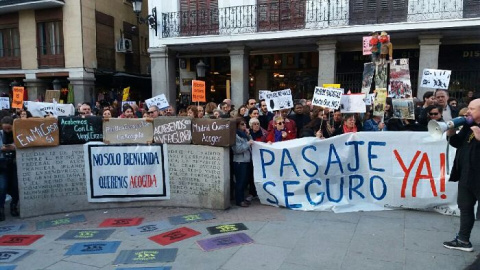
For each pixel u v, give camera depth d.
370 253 4.19
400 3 12.26
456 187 5.23
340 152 5.74
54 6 17.95
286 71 16.28
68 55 18.08
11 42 19.33
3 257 4.34
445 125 3.84
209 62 17.39
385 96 6.23
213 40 14.31
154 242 4.70
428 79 8.01
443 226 4.92
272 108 6.68
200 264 4.05
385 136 5.54
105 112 7.00
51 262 4.21
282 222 5.23
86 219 5.70
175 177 6.10
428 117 5.86
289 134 6.76
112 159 6.12
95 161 6.12
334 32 12.64
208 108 8.47
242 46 14.15
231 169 6.44
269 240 4.62
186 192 6.07
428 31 11.72
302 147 5.77
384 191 5.61
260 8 14.04
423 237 4.58
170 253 4.34
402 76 6.14
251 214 5.62
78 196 6.12
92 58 18.53
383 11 12.46
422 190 5.42
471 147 3.98
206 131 5.78
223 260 4.12
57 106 8.91
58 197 6.03
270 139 6.61
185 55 16.83
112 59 19.92
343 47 14.16
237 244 4.52
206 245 4.53
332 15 13.05
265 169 5.96
